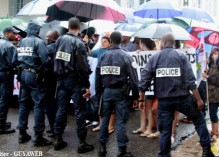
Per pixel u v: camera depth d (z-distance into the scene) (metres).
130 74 4.45
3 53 5.55
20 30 6.63
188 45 5.77
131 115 7.18
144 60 5.57
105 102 4.57
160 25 5.31
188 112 4.30
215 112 5.23
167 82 4.18
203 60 5.62
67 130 5.94
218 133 5.41
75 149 4.96
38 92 5.05
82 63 4.63
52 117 5.47
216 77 5.11
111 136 5.64
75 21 4.80
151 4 6.80
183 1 17.11
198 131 4.45
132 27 7.01
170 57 4.21
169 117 4.26
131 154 4.70
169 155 4.32
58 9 7.09
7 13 16.28
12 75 5.71
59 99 4.88
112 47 4.57
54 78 5.32
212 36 6.24
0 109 5.65
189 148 5.12
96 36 7.29
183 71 4.20
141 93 4.54
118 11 6.31
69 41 4.71
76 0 5.98
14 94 7.49
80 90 4.77
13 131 5.75
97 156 4.69
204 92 5.71
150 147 5.09
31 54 5.02
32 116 6.84
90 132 5.87
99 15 6.76
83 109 4.85
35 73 5.01
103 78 4.57
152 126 5.89
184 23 6.65
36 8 7.92
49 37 5.48
